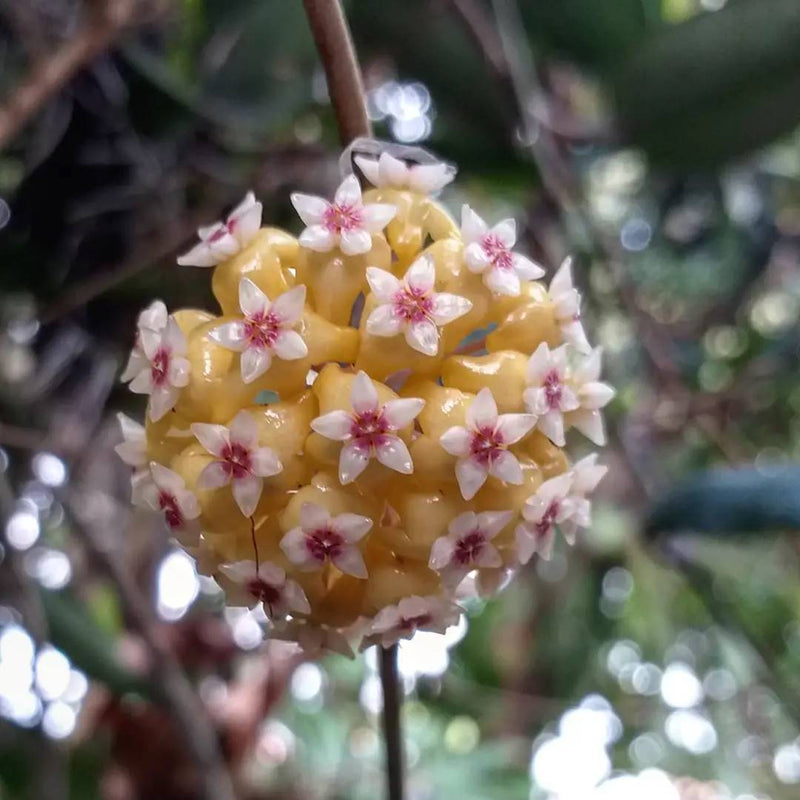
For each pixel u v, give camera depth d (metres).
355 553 0.09
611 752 0.35
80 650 0.18
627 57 0.20
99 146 0.19
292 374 0.09
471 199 0.24
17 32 0.18
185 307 0.19
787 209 0.31
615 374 0.24
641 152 0.21
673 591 0.32
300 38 0.18
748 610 0.26
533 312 0.10
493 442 0.09
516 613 0.34
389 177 0.10
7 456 0.20
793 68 0.19
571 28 0.22
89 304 0.20
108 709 0.21
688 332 0.30
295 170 0.20
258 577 0.10
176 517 0.10
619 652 0.37
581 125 0.22
